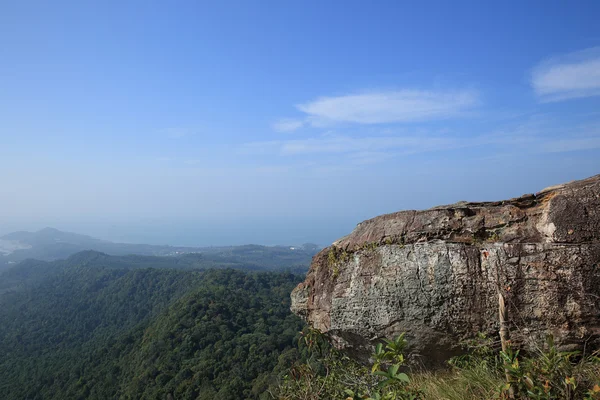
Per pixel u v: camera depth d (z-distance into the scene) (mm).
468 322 4473
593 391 3062
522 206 4785
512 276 4266
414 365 5094
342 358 6008
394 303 4926
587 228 4090
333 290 5656
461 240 4801
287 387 5488
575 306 3965
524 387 3434
